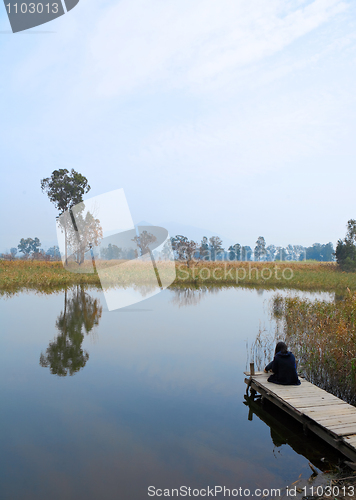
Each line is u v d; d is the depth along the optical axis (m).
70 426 5.36
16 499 3.77
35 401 6.19
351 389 6.44
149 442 4.94
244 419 5.68
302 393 5.93
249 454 4.69
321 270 32.06
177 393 6.59
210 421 5.58
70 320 12.55
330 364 7.09
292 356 6.45
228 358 8.59
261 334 10.84
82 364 8.09
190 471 4.29
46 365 7.98
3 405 6.04
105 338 10.23
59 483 4.05
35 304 15.81
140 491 3.93
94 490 3.94
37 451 4.71
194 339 10.24
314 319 10.96
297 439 5.10
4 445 4.84
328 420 4.91
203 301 17.31
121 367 7.86
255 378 6.70
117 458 4.56
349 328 8.66
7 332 10.81
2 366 7.89
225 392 6.70
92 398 6.33
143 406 6.04
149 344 9.62
